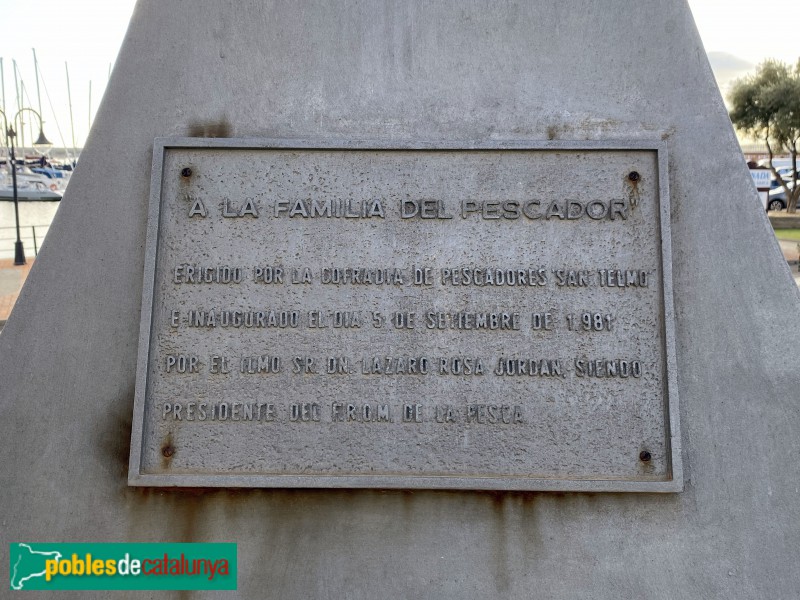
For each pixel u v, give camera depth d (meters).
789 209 21.05
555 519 2.44
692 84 2.64
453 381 2.51
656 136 2.62
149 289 2.52
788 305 2.54
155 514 2.46
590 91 2.65
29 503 2.48
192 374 2.51
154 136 2.64
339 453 2.48
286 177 2.61
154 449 2.47
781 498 2.46
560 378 2.50
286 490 2.46
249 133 2.64
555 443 2.48
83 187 2.61
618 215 2.58
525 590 2.41
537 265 2.56
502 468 2.47
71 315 2.57
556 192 2.60
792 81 20.23
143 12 2.68
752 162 21.33
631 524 2.44
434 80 2.66
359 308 2.55
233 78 2.67
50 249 2.58
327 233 2.58
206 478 2.42
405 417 2.49
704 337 2.54
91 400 2.53
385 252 2.57
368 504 2.46
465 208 2.58
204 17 2.68
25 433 2.52
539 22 2.67
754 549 2.43
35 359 2.55
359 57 2.67
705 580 2.41
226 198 2.59
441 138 2.62
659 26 2.66
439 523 2.44
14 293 9.22
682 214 2.59
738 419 2.50
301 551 2.44
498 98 2.65
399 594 2.41
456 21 2.68
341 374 2.52
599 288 2.54
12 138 12.72
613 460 2.46
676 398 2.46
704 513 2.45
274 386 2.51
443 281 2.56
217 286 2.55
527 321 2.54
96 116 2.64
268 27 2.68
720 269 2.57
